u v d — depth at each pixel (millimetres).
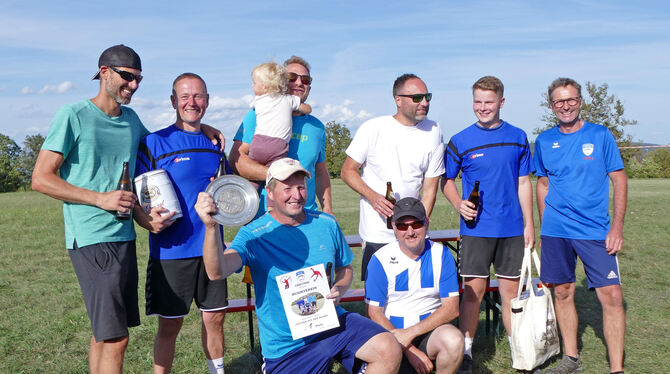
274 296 2986
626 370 4223
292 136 3961
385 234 4219
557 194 4227
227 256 2859
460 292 5059
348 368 3053
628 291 6512
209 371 3990
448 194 4504
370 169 4340
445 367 3332
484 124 4301
